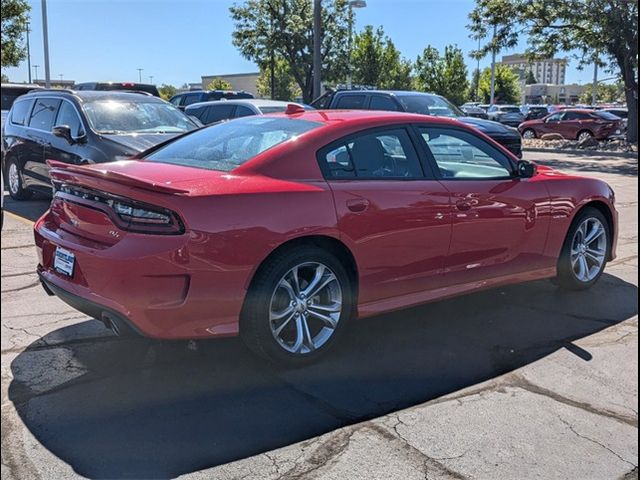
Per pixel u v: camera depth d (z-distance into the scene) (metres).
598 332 4.67
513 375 3.91
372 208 4.04
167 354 4.08
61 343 4.21
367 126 4.31
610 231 5.82
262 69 32.19
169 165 4.15
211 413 3.35
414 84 44.28
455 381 3.81
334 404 3.48
